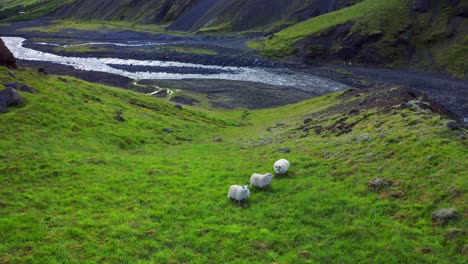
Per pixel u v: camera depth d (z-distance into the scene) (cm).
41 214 1853
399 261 1457
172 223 1794
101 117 3759
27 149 2650
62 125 3259
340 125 3200
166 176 2434
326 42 13975
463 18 12888
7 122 2967
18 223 1733
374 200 1867
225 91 9488
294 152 2797
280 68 12769
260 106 8200
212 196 2097
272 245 1606
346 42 13500
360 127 2931
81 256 1518
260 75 11712
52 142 2902
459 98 8619
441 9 13475
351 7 15675
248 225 1766
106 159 2708
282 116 5603
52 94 3806
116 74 10812
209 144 3625
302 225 1745
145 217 1862
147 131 3838
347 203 1869
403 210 1745
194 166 2691
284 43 14762
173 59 14312
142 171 2517
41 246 1565
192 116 5331
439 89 9450
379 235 1608
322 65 12962
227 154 3098
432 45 12456
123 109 4356
